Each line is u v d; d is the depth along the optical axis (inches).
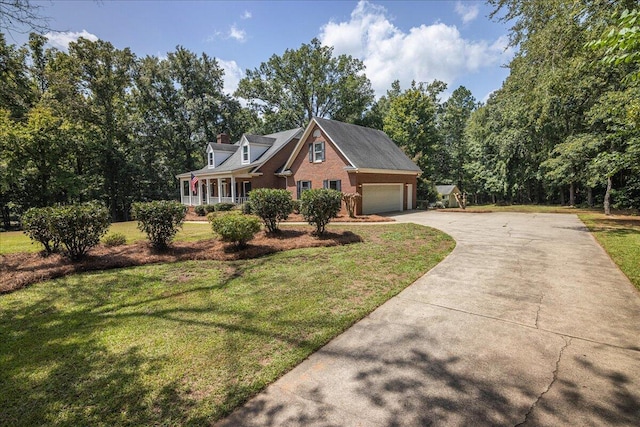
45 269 247.1
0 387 107.0
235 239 307.6
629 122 231.9
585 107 548.1
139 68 1226.6
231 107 1411.2
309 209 363.9
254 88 1337.4
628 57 128.3
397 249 309.7
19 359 124.8
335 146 716.7
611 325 140.1
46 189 846.5
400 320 150.3
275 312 162.4
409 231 423.8
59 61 899.4
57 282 225.5
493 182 1075.9
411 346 125.9
